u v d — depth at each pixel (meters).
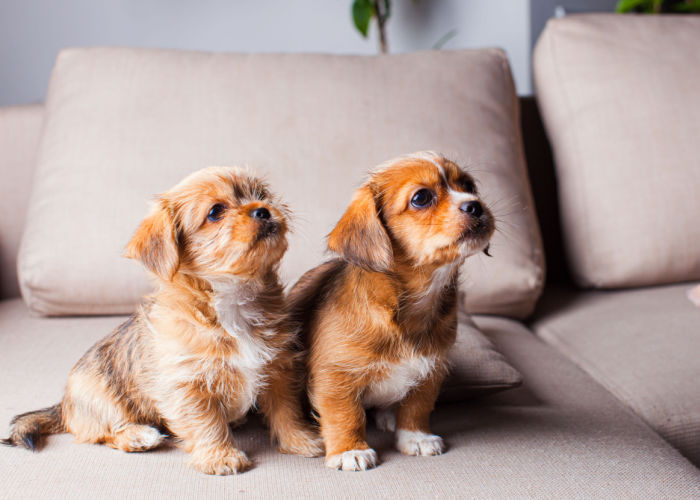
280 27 1.88
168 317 0.77
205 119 1.09
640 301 1.12
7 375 0.91
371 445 0.80
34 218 1.08
